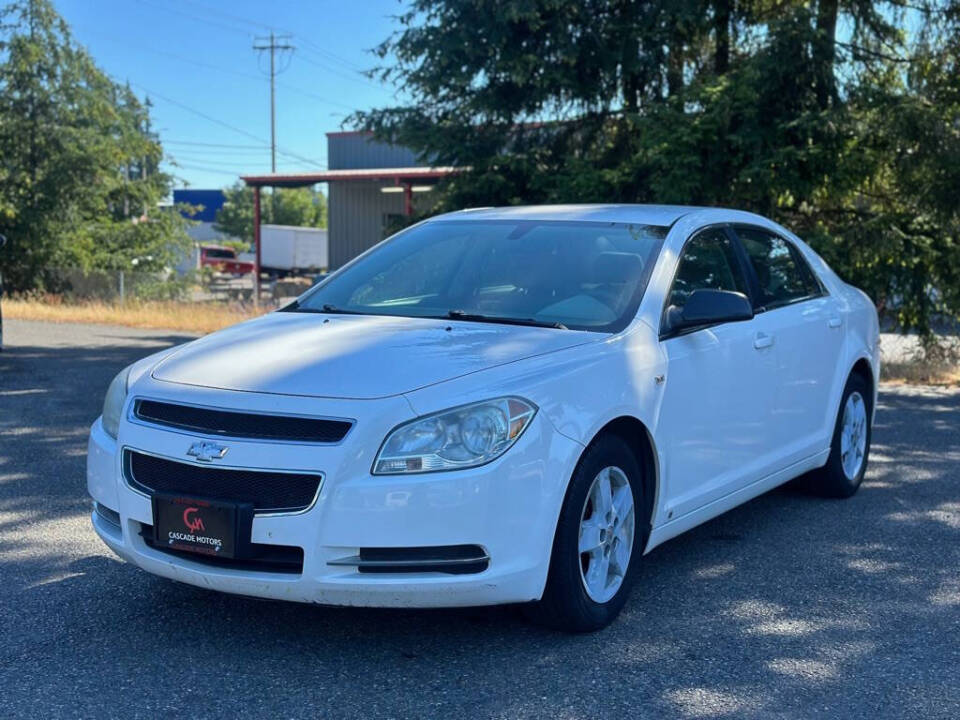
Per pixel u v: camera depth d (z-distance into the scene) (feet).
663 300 14.08
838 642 12.18
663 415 13.33
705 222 16.20
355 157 131.13
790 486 20.15
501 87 45.42
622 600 12.82
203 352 12.91
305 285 88.58
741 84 39.14
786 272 18.19
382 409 10.84
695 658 11.64
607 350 12.72
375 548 10.71
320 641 12.01
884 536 16.93
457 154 46.85
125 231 102.47
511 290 14.52
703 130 38.86
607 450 12.30
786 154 38.06
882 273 41.11
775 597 13.80
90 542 15.88
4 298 85.05
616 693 10.66
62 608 13.01
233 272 176.45
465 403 11.02
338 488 10.62
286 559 10.86
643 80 45.83
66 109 92.53
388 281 15.60
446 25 43.42
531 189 45.73
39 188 92.02
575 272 14.60
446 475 10.72
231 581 11.03
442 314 14.29
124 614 12.82
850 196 41.98
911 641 12.25
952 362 43.06
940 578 14.73
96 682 10.81
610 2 43.83
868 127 38.70
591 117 47.47
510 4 41.01
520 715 10.12
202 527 11.02
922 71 42.01
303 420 10.91
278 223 272.72
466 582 10.86
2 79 90.84
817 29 38.86
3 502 18.25
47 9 90.99
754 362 15.64
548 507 11.34
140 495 11.51
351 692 10.62
